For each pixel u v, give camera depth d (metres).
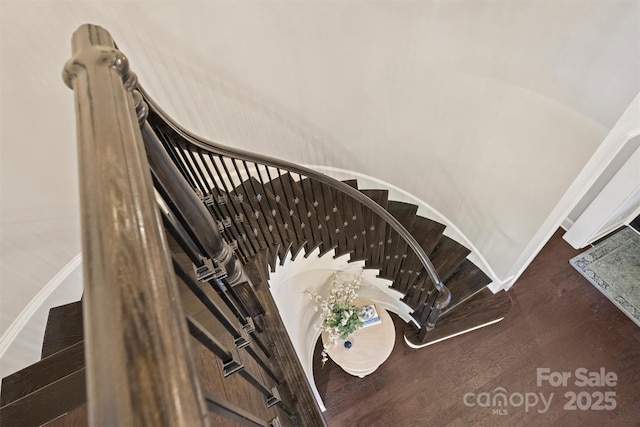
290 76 2.72
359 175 3.63
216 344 0.83
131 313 0.39
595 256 3.74
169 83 2.41
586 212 3.55
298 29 2.46
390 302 3.62
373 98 2.96
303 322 3.41
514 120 2.37
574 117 2.03
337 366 3.40
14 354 1.98
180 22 2.19
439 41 2.37
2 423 1.22
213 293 1.47
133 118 0.62
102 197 0.46
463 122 2.70
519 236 2.95
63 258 2.20
